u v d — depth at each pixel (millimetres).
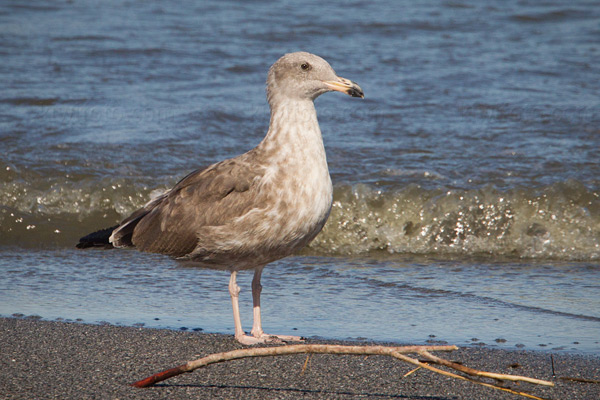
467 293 10766
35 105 19172
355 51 24531
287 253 8680
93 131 17406
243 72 22469
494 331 9172
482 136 17344
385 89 20875
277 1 30891
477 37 26422
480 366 7914
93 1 30578
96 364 7805
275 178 8320
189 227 8594
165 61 23312
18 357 7984
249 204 8344
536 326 9344
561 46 25203
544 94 20359
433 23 27906
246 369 7691
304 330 9266
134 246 9141
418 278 11570
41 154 15969
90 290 10938
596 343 8719
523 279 11445
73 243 13539
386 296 10672
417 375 7582
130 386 7184
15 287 11016
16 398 6836
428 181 14695
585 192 13352
